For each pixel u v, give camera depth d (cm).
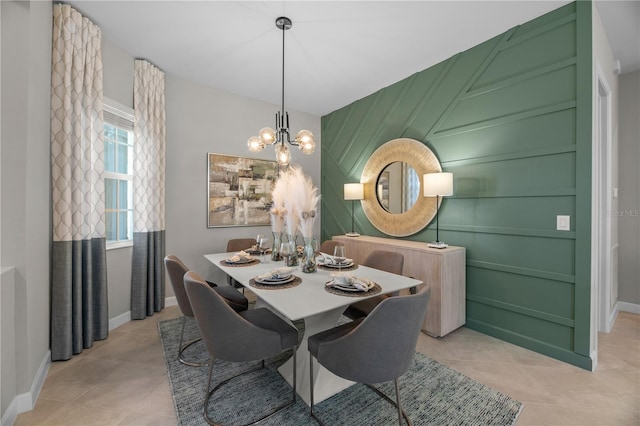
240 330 149
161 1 217
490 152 265
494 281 265
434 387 188
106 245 271
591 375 203
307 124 471
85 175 235
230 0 216
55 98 213
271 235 425
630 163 312
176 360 220
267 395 179
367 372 133
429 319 264
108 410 165
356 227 415
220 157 376
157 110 314
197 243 361
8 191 170
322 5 222
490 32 257
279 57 298
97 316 249
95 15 233
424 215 316
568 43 220
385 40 268
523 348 243
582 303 213
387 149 358
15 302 168
